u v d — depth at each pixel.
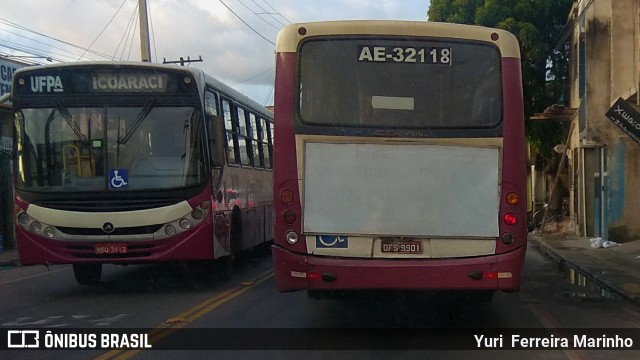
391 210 7.23
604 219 20.44
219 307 9.47
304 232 7.23
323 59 7.40
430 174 7.24
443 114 7.32
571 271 14.63
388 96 7.34
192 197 10.27
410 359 6.77
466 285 7.10
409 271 7.09
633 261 15.67
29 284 12.23
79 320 8.65
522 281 12.91
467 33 7.39
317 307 9.45
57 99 10.31
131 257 10.15
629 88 17.42
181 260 10.27
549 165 29.05
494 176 7.26
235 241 12.43
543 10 26.88
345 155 7.29
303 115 7.35
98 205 10.10
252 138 14.20
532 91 27.42
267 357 6.81
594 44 20.73
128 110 10.34
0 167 19.14
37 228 10.13
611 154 19.95
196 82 10.48
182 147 10.34
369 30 7.39
